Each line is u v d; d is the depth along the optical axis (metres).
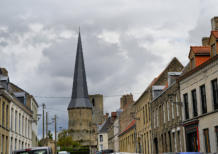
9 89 42.31
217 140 24.19
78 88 151.12
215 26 30.03
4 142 35.50
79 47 153.88
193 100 28.50
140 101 49.75
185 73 29.52
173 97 32.81
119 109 84.19
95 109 194.25
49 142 67.75
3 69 47.69
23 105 46.25
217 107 24.38
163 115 36.81
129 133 60.47
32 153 21.86
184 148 30.08
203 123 26.41
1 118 34.31
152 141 41.72
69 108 150.38
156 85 42.75
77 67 152.75
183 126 30.08
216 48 24.86
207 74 25.58
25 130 48.31
